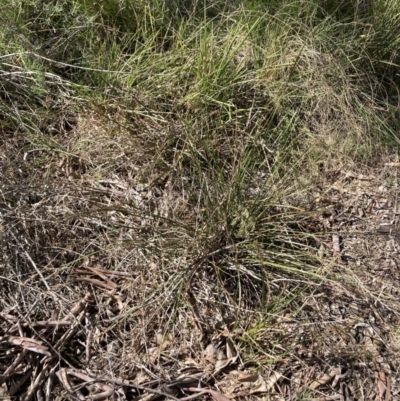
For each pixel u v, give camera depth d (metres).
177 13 2.08
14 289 1.41
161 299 1.41
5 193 1.51
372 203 1.76
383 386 1.36
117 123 1.71
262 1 2.12
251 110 1.77
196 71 1.86
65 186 1.60
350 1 2.15
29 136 1.72
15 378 1.29
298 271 1.47
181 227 1.51
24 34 1.88
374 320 1.46
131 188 1.66
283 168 1.77
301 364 1.37
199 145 1.73
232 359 1.36
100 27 1.99
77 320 1.38
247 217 1.53
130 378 1.32
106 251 1.51
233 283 1.49
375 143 1.90
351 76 1.98
